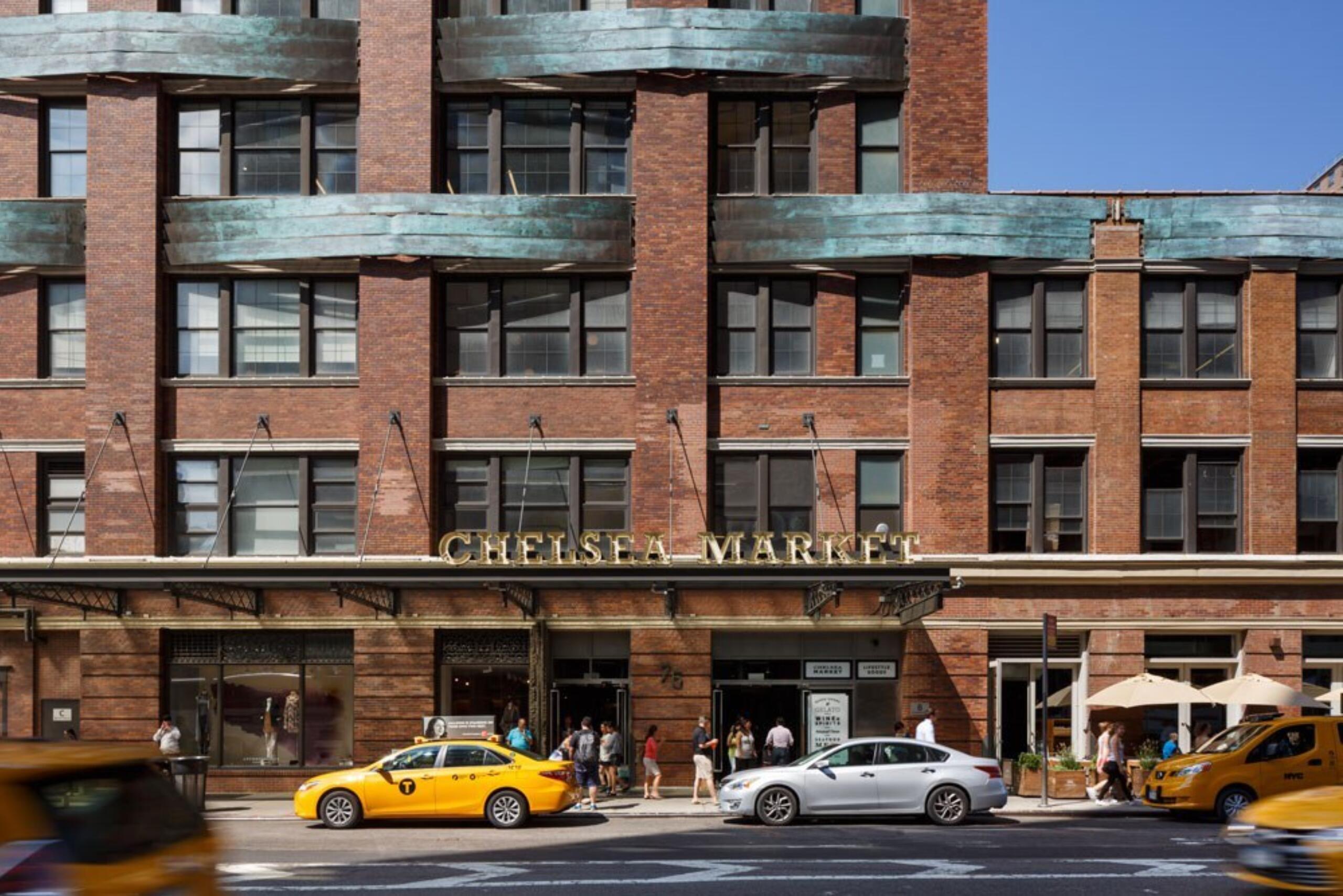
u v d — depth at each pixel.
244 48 32.34
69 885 8.53
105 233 32.44
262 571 28.50
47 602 31.81
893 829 24.33
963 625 32.06
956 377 32.44
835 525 32.31
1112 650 32.28
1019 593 32.25
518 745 29.47
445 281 33.06
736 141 33.28
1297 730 25.56
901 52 32.88
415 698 31.81
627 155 33.28
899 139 33.28
